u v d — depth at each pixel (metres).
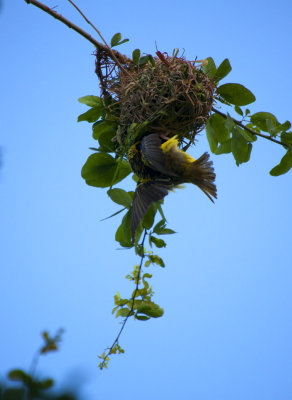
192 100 8.48
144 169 7.91
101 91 8.92
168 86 8.41
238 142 8.73
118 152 8.58
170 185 7.71
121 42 8.73
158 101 8.41
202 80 8.64
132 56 8.81
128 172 8.67
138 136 8.45
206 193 7.78
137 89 8.55
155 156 7.54
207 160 7.83
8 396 2.08
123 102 8.63
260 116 9.02
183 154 7.89
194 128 8.80
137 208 7.54
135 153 8.15
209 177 7.78
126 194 8.38
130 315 7.78
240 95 8.75
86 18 8.48
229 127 8.23
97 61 8.91
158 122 8.48
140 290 7.96
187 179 7.90
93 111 8.91
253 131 9.05
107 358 7.34
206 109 8.63
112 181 8.03
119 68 8.96
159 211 8.24
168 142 7.92
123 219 8.40
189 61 8.66
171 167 7.82
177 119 8.56
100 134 8.91
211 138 9.05
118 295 7.97
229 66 8.73
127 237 8.32
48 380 2.14
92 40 8.62
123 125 8.62
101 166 8.59
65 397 2.08
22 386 2.11
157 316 7.87
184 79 8.54
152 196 7.46
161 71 8.59
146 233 8.29
